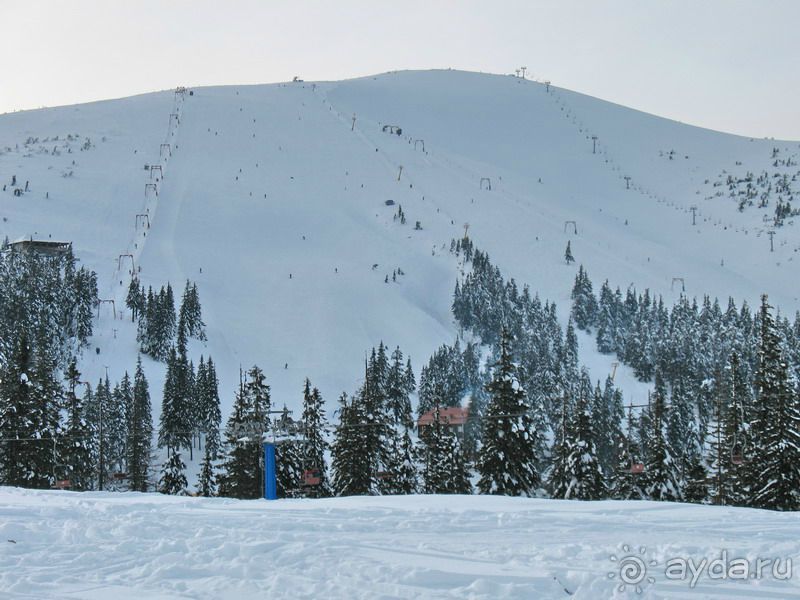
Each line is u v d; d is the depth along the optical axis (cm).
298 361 16525
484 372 14050
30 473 5631
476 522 2009
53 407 6103
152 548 1644
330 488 6025
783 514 2247
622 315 17825
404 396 11219
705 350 14275
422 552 1622
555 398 9506
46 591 1319
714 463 5638
